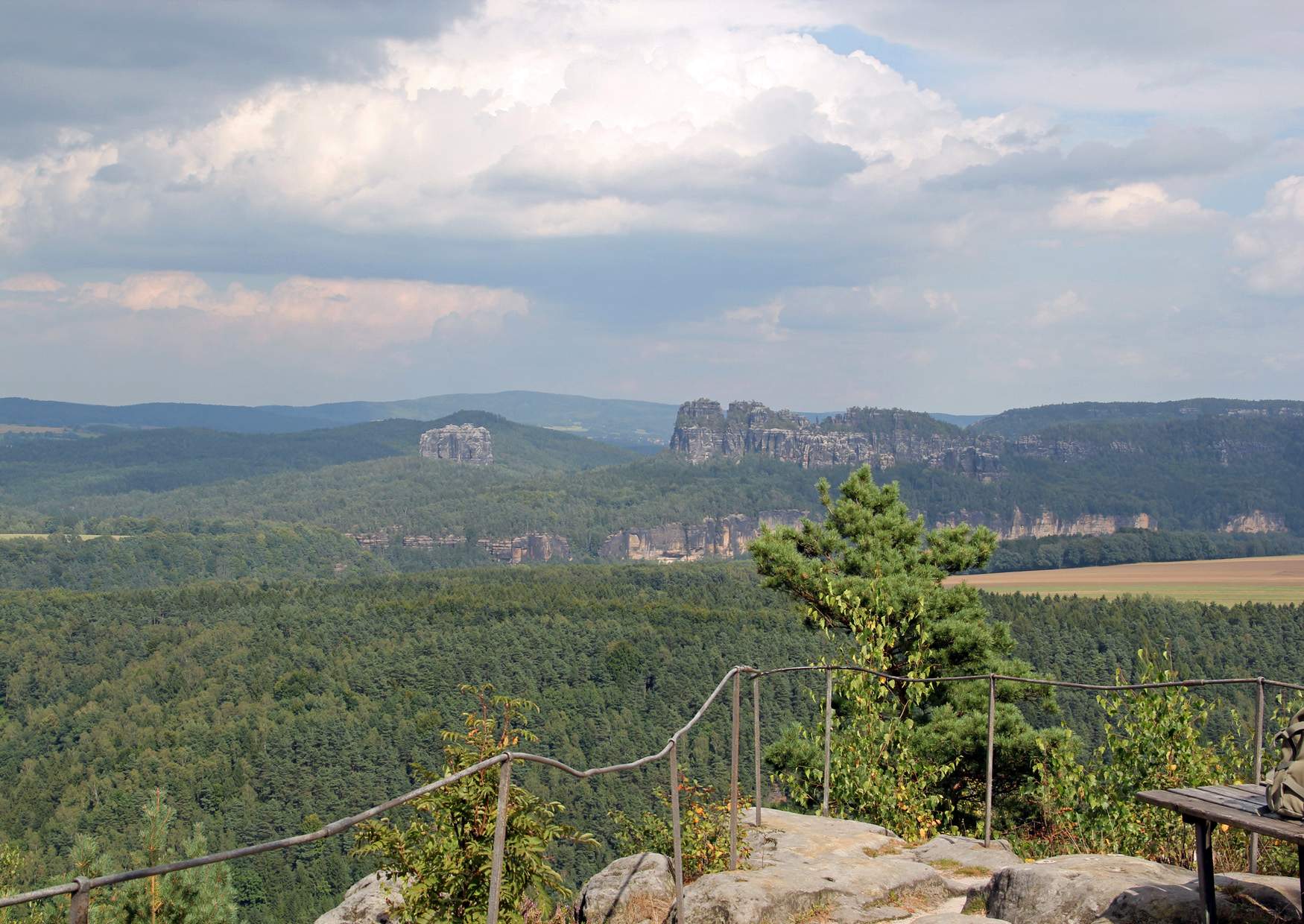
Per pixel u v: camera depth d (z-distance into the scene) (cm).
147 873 343
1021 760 1677
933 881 762
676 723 9212
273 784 8294
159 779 8062
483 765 470
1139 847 941
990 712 886
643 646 10444
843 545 2155
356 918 764
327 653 11144
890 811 1113
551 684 10106
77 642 11731
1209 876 529
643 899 762
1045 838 1099
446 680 10100
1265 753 971
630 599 13575
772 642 10412
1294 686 707
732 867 768
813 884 722
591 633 10794
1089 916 602
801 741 1611
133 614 12912
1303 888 513
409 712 9562
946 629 1872
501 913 618
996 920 636
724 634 10756
